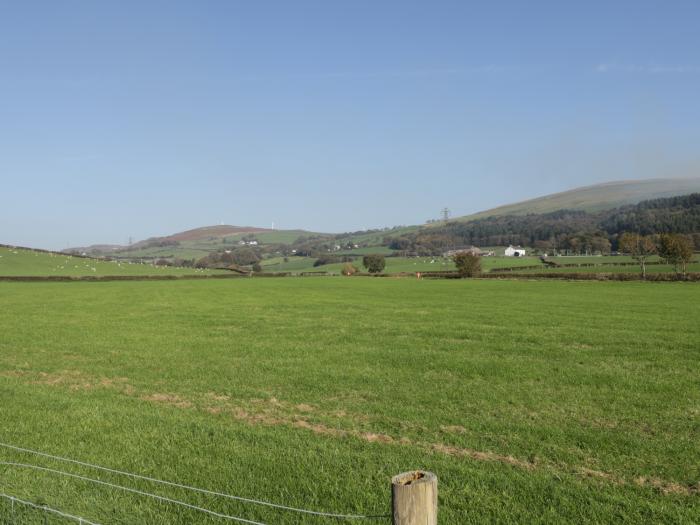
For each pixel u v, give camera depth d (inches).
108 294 2541.8
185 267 6023.6
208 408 636.1
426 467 433.1
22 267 4798.2
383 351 995.9
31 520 343.0
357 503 371.9
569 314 1573.6
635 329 1253.1
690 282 3107.8
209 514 356.2
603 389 712.4
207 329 1314.0
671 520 346.9
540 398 668.7
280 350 1016.2
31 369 868.6
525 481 402.9
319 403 653.3
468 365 863.1
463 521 346.3
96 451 476.1
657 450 479.8
